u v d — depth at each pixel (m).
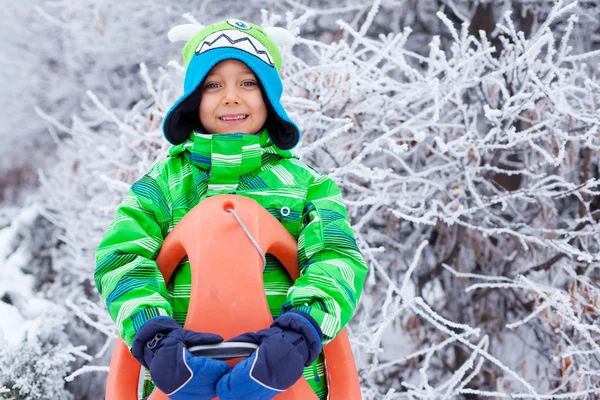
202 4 4.49
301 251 1.41
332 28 4.23
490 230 2.60
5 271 3.29
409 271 2.45
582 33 3.70
